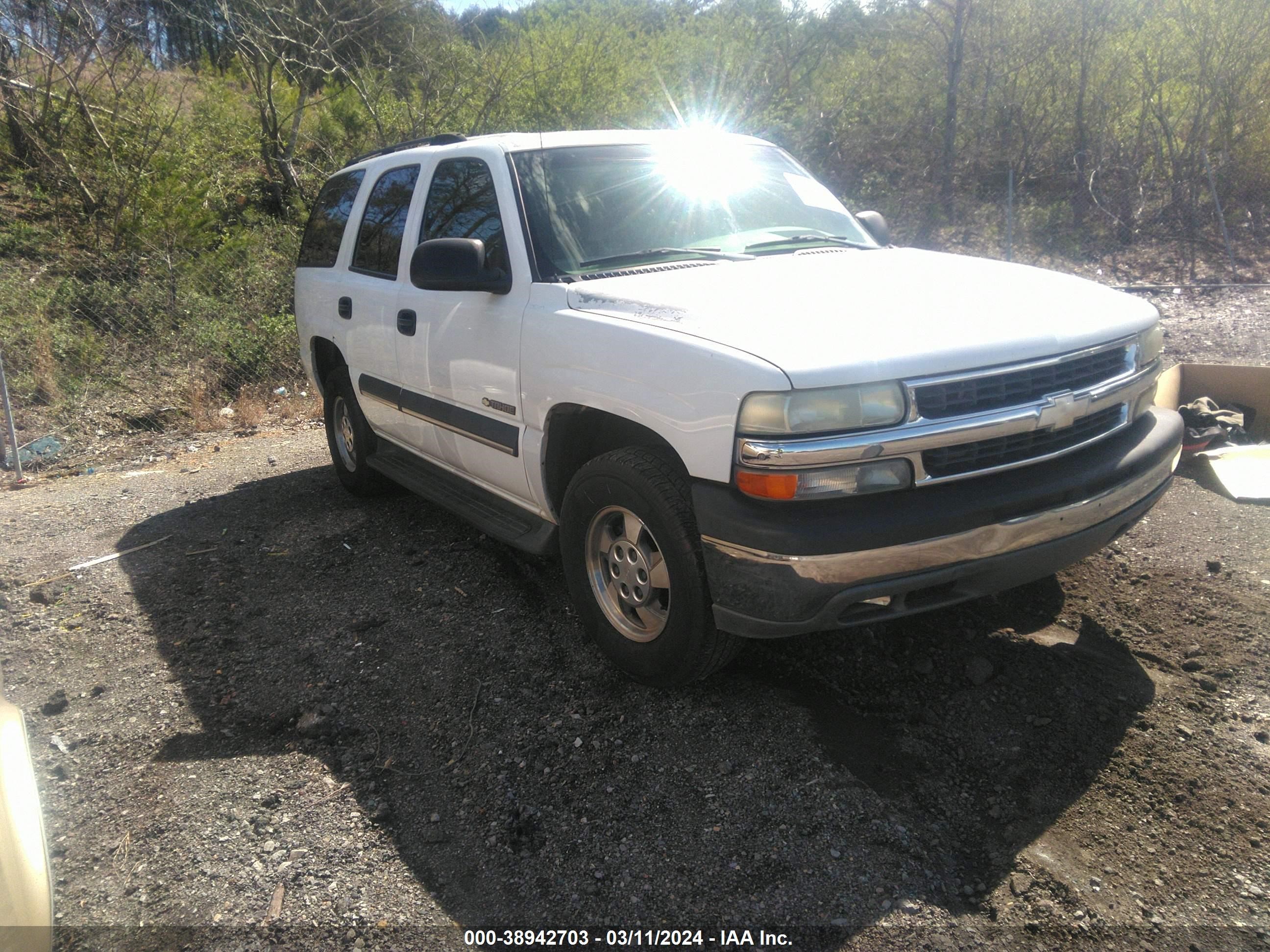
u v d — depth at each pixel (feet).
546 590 13.05
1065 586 12.32
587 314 10.21
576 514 10.49
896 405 8.13
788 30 47.52
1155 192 40.34
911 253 12.27
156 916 7.79
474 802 8.91
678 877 7.82
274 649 12.05
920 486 8.34
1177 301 31.12
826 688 10.28
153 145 42.86
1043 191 43.24
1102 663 10.59
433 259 11.11
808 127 47.67
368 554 14.87
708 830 8.30
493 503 12.95
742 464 8.26
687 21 52.13
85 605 13.60
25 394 25.86
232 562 14.97
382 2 49.29
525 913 7.60
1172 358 24.45
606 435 10.96
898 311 9.16
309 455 21.54
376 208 15.53
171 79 55.77
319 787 9.28
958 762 9.05
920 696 10.08
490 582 13.47
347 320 15.75
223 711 10.75
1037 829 8.17
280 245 39.09
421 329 13.19
